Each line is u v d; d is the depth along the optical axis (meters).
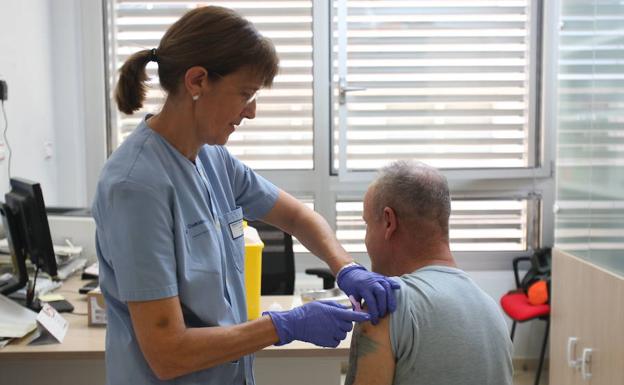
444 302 1.18
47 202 3.50
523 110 3.73
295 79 3.75
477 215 3.85
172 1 3.72
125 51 3.75
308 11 3.71
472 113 3.72
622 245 2.53
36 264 2.15
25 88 3.21
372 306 1.17
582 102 2.89
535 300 3.40
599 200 2.72
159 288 1.14
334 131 3.80
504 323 1.25
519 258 3.75
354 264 1.44
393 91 3.69
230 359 1.19
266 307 2.21
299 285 3.78
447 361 1.15
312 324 1.22
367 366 1.17
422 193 1.25
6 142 2.98
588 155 2.83
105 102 3.77
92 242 2.82
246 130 3.79
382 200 1.28
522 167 3.74
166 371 1.15
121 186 1.14
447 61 3.68
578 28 2.94
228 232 1.41
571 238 3.02
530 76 3.69
